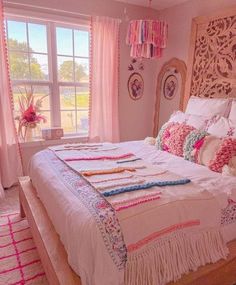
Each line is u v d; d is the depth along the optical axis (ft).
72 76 11.24
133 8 11.51
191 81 10.21
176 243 4.07
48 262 4.32
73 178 5.28
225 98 8.62
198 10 10.11
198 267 4.25
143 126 13.34
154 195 4.36
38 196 6.36
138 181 4.94
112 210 3.89
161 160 7.19
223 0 9.07
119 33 11.41
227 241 4.84
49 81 10.76
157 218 3.95
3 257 6.11
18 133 10.16
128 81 12.26
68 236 4.02
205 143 6.76
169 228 4.01
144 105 13.09
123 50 11.76
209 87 9.46
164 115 12.38
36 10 9.53
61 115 11.32
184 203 4.29
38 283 5.31
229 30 8.59
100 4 10.66
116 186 4.66
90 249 3.55
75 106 11.56
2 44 8.98
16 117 10.02
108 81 11.22
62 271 3.93
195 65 10.02
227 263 4.53
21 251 6.35
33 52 10.22
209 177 5.76
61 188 4.99
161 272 3.87
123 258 3.64
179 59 11.18
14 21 9.61
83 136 11.39
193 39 9.93
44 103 10.86
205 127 7.75
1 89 9.15
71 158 6.52
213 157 6.40
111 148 7.95
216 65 9.15
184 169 6.37
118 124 11.94
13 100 9.84
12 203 8.91
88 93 11.65
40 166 6.50
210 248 4.45
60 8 9.86
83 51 11.23
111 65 11.14
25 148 10.24
